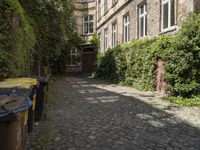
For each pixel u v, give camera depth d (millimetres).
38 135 6691
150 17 17344
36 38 15758
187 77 11602
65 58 34594
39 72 16625
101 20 33375
